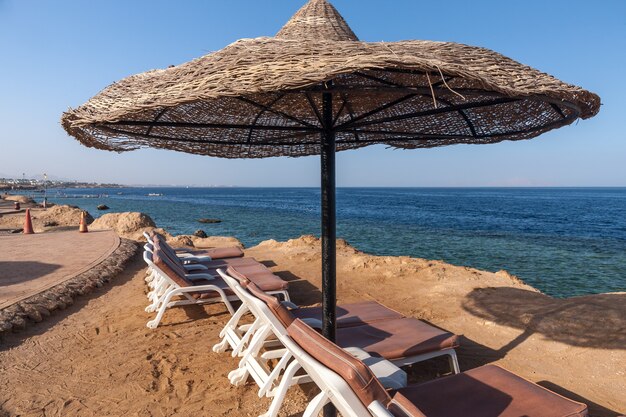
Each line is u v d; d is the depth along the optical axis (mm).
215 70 2023
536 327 4379
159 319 4527
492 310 5004
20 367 3578
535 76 2088
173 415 2820
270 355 3168
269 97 3812
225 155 4688
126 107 2068
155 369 3516
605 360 3605
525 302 5188
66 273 6707
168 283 4895
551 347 3945
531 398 2230
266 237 20719
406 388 2377
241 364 3250
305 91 1944
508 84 1884
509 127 3578
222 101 3869
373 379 1636
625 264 13859
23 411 2867
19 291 5555
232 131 4512
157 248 4867
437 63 1689
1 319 4430
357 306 4172
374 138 4395
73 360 3719
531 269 12969
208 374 3414
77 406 2941
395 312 3943
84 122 2191
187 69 2225
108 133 2951
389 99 3930
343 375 1644
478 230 24781
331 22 2562
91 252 8719
